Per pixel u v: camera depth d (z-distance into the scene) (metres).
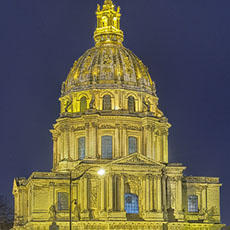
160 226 169.62
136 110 188.00
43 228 169.88
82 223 167.00
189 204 181.50
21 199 184.12
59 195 173.38
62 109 193.62
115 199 168.50
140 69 194.12
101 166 170.62
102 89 186.75
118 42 199.88
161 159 188.88
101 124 182.88
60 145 185.75
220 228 181.12
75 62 199.12
